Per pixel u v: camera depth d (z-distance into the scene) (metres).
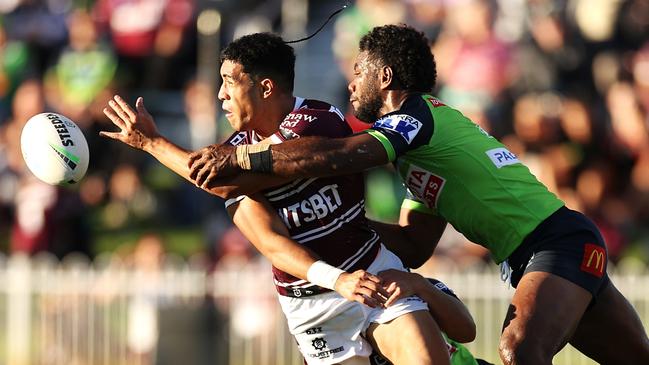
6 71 53.91
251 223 21.34
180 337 40.59
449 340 22.61
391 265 22.09
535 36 49.81
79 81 52.03
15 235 47.41
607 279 23.09
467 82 48.84
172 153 21.19
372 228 23.72
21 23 54.78
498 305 40.44
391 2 51.97
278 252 21.03
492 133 47.56
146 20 53.44
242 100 21.70
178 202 49.50
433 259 43.16
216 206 49.00
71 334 41.56
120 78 52.81
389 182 46.28
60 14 55.28
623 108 48.75
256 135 22.16
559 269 21.72
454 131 22.27
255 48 21.72
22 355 41.69
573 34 50.03
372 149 20.88
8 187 50.09
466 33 50.31
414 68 22.80
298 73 53.62
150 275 41.38
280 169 20.59
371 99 23.05
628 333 23.11
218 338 40.91
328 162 20.58
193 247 46.75
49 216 46.94
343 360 21.84
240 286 41.09
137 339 40.94
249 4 55.03
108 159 50.50
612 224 46.16
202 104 52.00
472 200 22.36
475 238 22.91
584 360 40.03
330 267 20.64
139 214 48.94
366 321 21.44
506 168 22.44
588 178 47.16
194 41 53.59
